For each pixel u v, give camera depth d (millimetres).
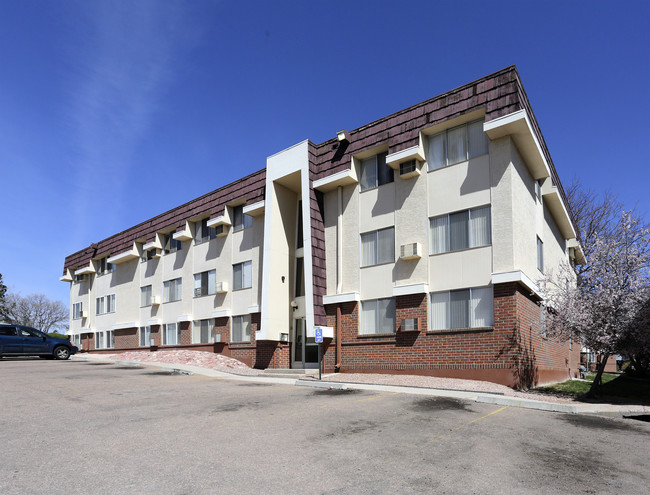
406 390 13820
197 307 27141
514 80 15648
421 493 5582
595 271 15000
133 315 32312
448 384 14555
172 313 28922
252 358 22875
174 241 29859
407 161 18047
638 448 8055
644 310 13562
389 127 18797
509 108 15570
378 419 9484
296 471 6227
